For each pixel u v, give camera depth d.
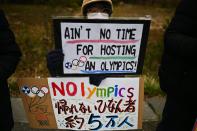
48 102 3.45
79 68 3.32
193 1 2.95
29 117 3.50
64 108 3.48
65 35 3.19
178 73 3.01
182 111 3.07
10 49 3.11
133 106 3.53
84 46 3.24
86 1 3.52
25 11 11.52
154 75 6.79
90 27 3.18
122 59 3.32
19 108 5.22
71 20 3.14
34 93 3.42
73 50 3.24
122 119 3.57
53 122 3.51
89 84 3.41
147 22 3.22
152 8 13.08
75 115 3.51
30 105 3.46
